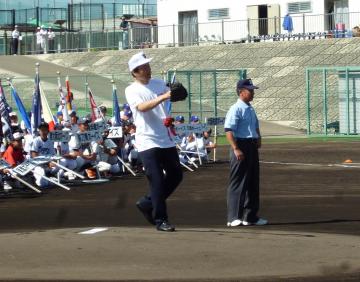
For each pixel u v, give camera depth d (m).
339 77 50.81
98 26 91.44
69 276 11.31
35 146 26.33
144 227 16.33
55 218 18.66
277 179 27.09
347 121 50.22
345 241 14.00
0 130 26.03
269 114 58.19
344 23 68.50
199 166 32.62
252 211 16.45
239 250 13.05
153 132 14.58
